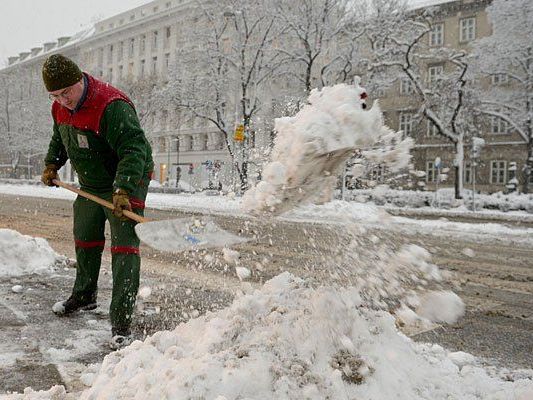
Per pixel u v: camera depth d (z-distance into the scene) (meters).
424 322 2.52
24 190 34.69
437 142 42.25
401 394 2.05
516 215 24.05
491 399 2.32
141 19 63.19
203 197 26.27
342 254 3.04
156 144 57.19
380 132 2.59
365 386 2.02
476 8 41.75
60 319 3.78
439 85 32.66
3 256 5.47
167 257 7.13
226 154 48.81
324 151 2.47
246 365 1.98
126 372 2.18
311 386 1.94
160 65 61.56
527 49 32.81
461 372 2.74
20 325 3.60
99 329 3.55
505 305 4.98
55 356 2.99
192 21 34.03
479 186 41.22
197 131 52.16
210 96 31.86
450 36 42.91
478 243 11.08
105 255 7.14
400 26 30.22
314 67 31.72
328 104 2.58
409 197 29.92
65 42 81.75
